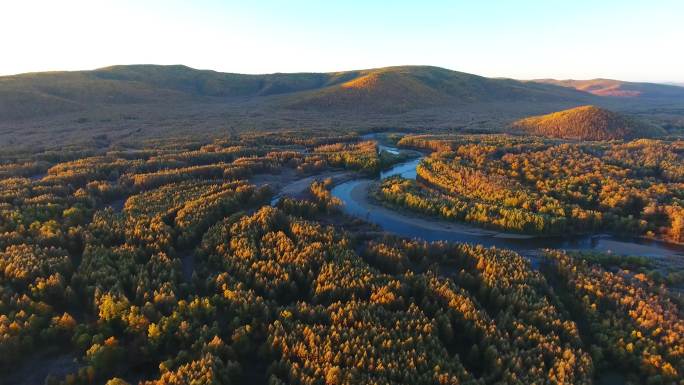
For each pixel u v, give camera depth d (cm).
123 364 6216
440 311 7112
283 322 6788
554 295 7862
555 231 11806
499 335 6569
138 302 7188
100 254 8512
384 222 12875
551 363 6103
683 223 11156
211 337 6494
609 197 12962
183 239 9738
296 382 5684
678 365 6147
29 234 9475
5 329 6034
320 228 10550
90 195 12631
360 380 5531
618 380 6312
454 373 5850
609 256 9875
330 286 7688
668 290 8256
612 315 7244
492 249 9488
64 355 6244
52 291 7244
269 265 8275
